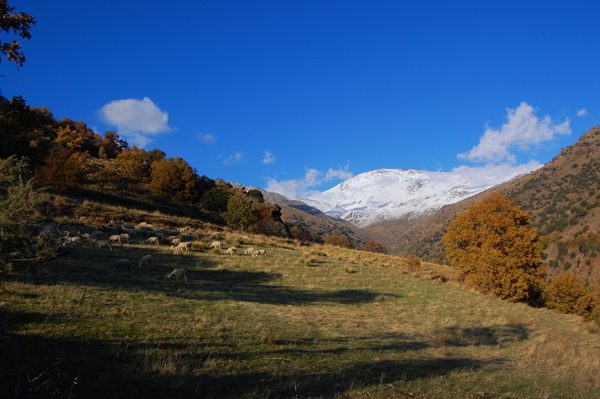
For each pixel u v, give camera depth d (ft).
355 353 33.58
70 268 49.78
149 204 202.18
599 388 33.68
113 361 22.21
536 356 43.39
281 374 24.88
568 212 424.87
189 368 23.21
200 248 94.27
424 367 32.40
